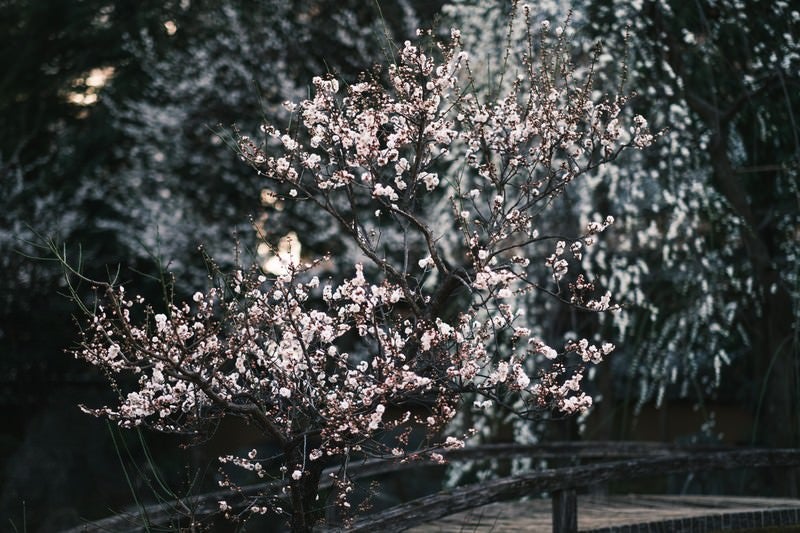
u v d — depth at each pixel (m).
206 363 2.75
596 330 7.38
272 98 8.71
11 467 7.35
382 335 2.70
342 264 8.29
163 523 3.54
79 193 8.17
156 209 8.19
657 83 6.94
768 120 7.09
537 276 6.99
